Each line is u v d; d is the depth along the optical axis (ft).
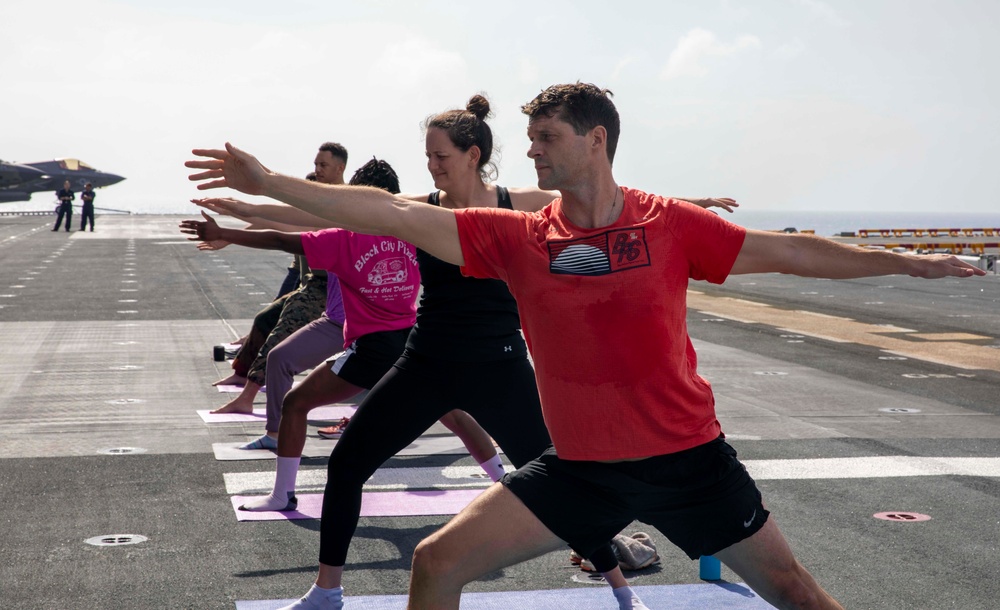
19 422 27.02
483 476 22.00
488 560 9.63
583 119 9.55
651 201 9.78
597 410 9.57
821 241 9.65
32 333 45.39
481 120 14.64
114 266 86.28
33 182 348.59
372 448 13.53
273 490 19.74
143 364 37.32
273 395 23.63
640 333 9.41
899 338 48.47
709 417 9.91
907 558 16.93
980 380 36.76
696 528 9.90
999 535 18.28
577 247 9.57
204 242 16.22
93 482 21.08
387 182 18.01
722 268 9.71
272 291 66.23
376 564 16.35
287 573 15.76
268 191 9.16
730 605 14.53
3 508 19.12
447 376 13.62
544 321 9.65
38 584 15.12
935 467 23.40
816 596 9.97
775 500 20.51
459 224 9.83
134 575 15.58
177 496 20.11
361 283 16.60
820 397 32.81
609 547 13.61
